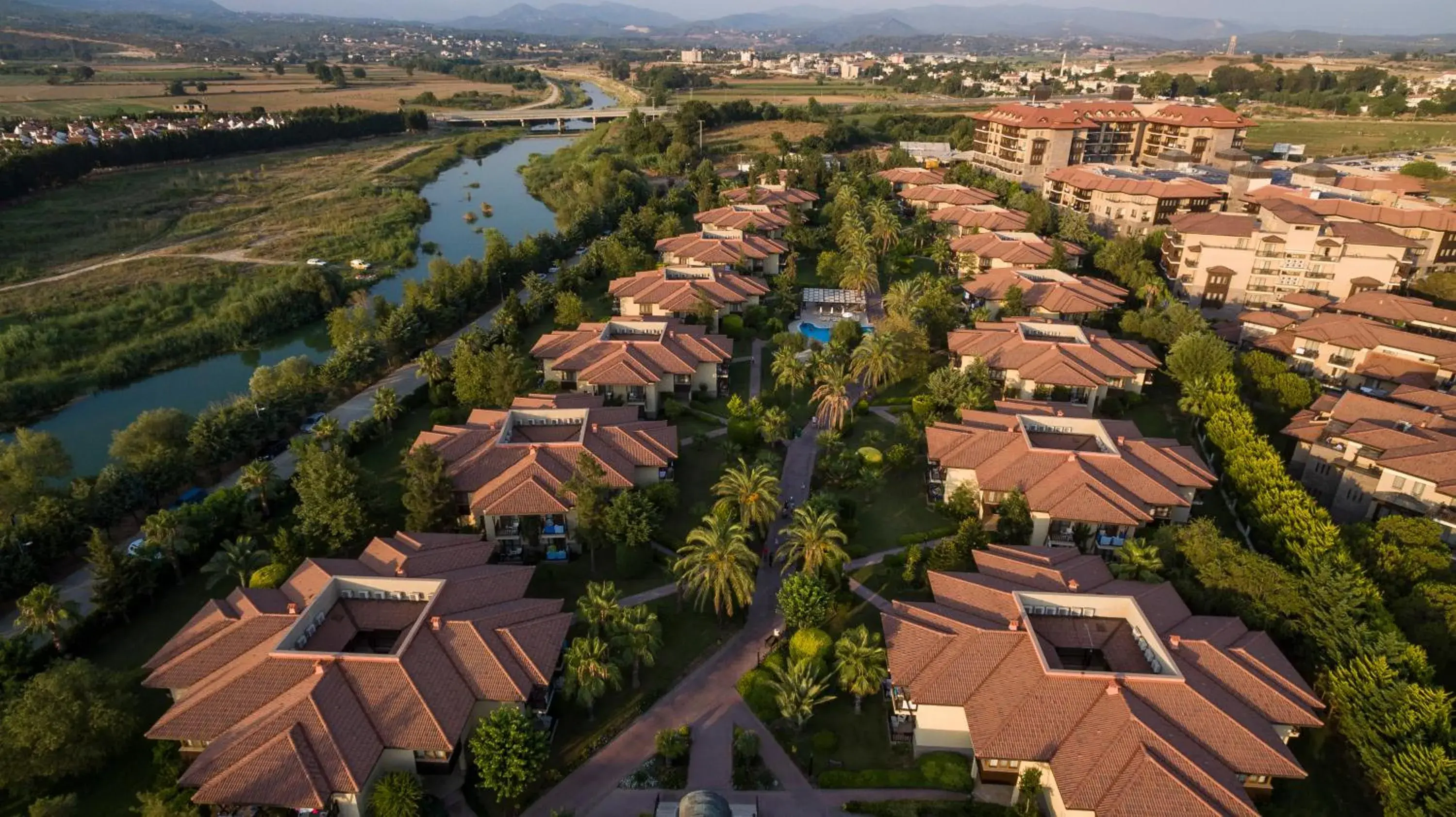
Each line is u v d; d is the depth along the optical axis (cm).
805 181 19638
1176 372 9962
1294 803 5016
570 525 7162
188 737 4875
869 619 6500
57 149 19900
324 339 12788
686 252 13875
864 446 8888
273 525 7462
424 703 4972
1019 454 7600
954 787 5003
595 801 4934
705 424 9456
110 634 6244
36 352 11119
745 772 5081
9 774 4788
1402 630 5928
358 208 19400
